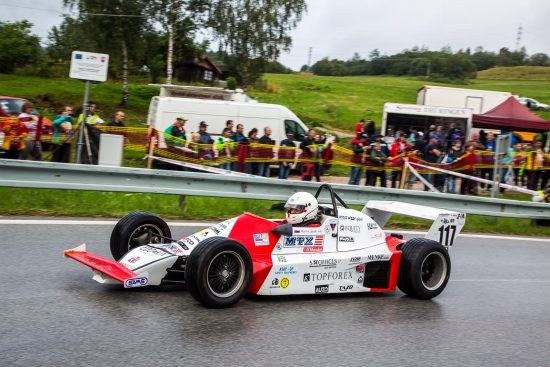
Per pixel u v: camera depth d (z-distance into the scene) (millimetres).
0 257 6656
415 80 90312
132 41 30469
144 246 5980
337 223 6684
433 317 6195
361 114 42750
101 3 29125
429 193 11805
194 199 11602
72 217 9219
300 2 33062
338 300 6512
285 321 5531
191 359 4406
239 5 32656
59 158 12000
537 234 12562
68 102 30859
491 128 20719
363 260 6617
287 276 6070
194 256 5434
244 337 4977
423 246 6793
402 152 15734
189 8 31828
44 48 49531
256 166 13359
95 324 4918
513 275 8547
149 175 9773
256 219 6191
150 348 4527
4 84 34969
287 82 61406
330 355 4801
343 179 16953
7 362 4047
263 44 32750
